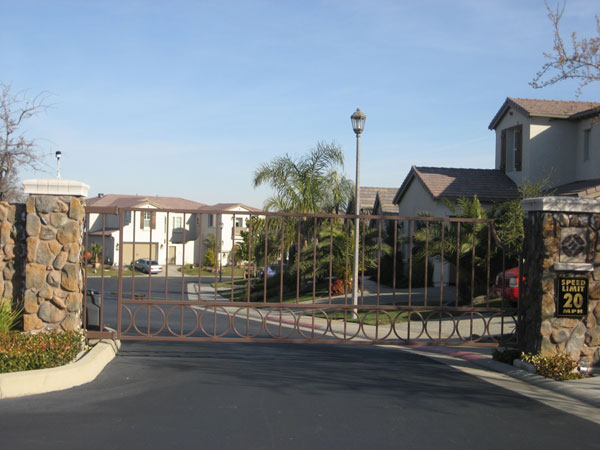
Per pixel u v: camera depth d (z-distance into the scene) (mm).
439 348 10562
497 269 16688
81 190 8438
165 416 5742
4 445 4824
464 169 25078
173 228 52000
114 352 8773
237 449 4883
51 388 6609
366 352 9961
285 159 24578
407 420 5848
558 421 5988
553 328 8422
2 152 17828
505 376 8250
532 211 8820
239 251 37844
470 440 5312
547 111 22500
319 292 21781
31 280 8289
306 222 24156
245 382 7281
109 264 50062
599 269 8562
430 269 22906
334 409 6156
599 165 21281
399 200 27109
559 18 11984
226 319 16109
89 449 4785
